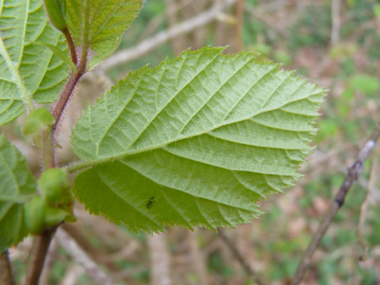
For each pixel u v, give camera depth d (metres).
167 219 0.09
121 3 0.07
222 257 0.44
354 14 0.63
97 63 0.07
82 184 0.08
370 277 0.43
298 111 0.09
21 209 0.07
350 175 0.13
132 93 0.09
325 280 0.44
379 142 0.27
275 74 0.09
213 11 0.30
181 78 0.09
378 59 0.59
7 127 0.25
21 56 0.09
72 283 0.29
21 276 0.28
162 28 0.59
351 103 0.48
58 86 0.09
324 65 0.54
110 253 0.35
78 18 0.07
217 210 0.09
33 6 0.09
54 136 0.07
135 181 0.08
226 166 0.09
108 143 0.08
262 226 0.47
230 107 0.09
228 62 0.09
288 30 0.56
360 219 0.15
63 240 0.22
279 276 0.44
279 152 0.09
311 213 0.48
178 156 0.09
